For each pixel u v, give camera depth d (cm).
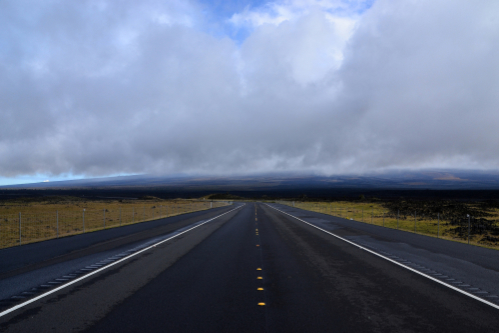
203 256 1240
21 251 1366
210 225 2619
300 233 2023
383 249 1395
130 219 3631
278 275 925
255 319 582
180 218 3469
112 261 1141
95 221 3375
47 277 905
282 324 559
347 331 529
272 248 1434
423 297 712
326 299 700
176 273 952
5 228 2677
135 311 626
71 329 542
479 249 1391
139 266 1055
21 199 9850
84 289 782
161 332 527
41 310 633
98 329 541
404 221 3328
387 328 540
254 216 3753
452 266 1041
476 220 3203
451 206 5019
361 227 2403
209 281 859
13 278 895
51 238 1822
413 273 944
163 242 1641
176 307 649
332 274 935
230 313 614
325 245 1517
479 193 18575
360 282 843
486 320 575
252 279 880
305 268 1019
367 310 629
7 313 618
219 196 17888
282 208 6159
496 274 930
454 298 704
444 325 553
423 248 1420
